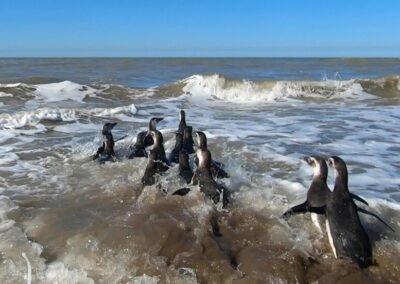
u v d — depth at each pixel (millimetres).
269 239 2262
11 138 4574
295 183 3078
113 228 2297
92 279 1943
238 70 14844
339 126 5266
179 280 1932
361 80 9164
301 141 4438
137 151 3654
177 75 12328
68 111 5801
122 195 2840
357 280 1943
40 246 2201
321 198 2293
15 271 2002
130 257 2068
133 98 7801
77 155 3887
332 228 2131
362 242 2072
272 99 8289
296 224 2400
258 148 4082
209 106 7289
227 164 3436
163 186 2771
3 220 2469
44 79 9758
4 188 3023
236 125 5309
